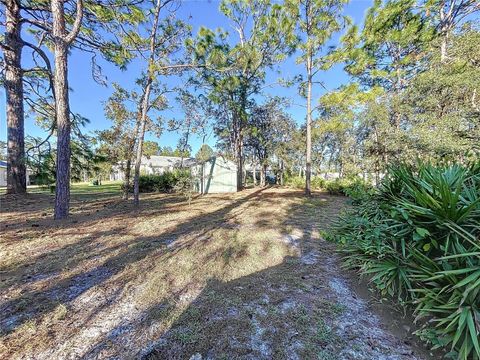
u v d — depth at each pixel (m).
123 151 9.32
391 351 1.67
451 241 1.88
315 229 4.75
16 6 7.52
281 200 9.05
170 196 10.66
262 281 2.63
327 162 18.16
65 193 5.28
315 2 8.71
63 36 5.03
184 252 3.41
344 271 2.88
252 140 17.83
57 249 3.42
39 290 2.35
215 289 2.44
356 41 8.48
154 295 2.31
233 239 4.05
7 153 8.70
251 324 1.92
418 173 2.74
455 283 1.65
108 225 4.85
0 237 3.90
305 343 1.73
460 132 6.32
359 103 8.45
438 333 1.64
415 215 2.11
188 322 1.92
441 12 8.59
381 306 2.17
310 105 10.17
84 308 2.09
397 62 9.09
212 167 12.62
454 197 1.82
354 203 4.10
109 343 1.69
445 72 6.95
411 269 2.02
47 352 1.60
